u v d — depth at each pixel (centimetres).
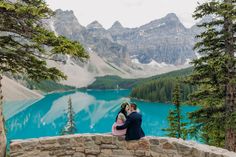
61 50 1034
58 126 11738
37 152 1074
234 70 1717
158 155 1015
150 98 19025
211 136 2319
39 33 1105
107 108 17488
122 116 1088
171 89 18200
